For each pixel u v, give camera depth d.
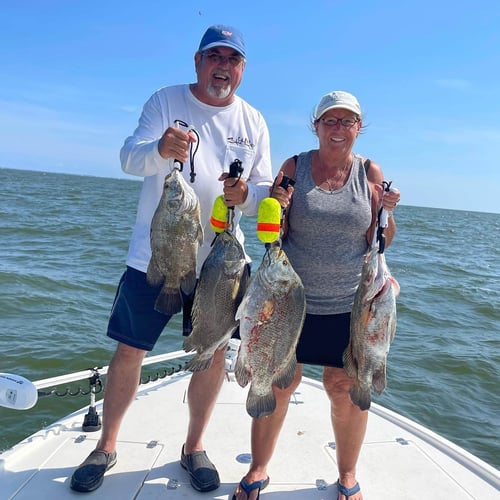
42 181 105.00
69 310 9.76
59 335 8.34
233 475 3.41
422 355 8.49
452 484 3.37
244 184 2.84
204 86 3.22
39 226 22.31
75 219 27.34
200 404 3.35
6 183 71.81
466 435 6.08
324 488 3.29
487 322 11.12
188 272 2.95
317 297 3.12
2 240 18.09
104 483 3.23
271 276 2.70
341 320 3.13
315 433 3.94
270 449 3.18
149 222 3.33
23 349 7.68
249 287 2.73
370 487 3.31
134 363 3.32
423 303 12.45
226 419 4.11
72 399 6.26
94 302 10.50
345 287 3.12
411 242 31.25
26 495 3.08
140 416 4.09
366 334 2.76
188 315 3.26
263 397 2.81
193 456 3.35
